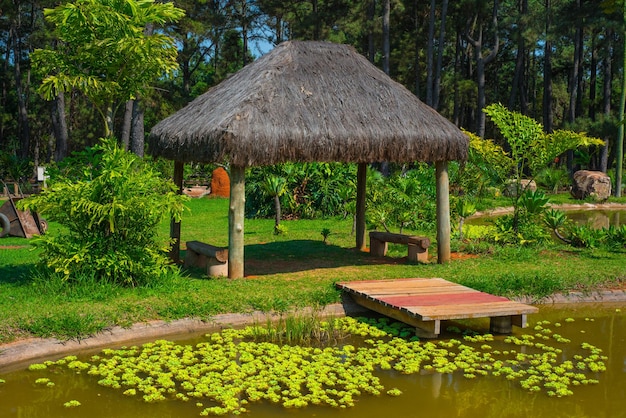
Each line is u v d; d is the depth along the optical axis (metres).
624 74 28.22
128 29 10.16
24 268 10.98
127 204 9.35
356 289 9.61
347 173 20.48
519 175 15.72
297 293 9.63
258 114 9.71
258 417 6.23
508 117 14.92
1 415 6.23
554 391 7.02
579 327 9.47
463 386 7.14
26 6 45.44
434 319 8.28
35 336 7.75
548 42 36.34
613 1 27.58
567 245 14.65
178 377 7.09
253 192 19.98
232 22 43.62
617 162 28.56
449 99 46.62
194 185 31.25
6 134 52.22
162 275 9.84
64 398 6.63
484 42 45.62
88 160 10.23
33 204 9.53
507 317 8.93
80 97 46.94
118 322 8.29
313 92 10.49
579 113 41.59
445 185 11.95
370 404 6.62
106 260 9.30
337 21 39.19
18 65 40.22
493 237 14.45
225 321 8.85
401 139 10.53
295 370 7.29
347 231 16.75
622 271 11.55
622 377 7.48
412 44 41.75
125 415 6.27
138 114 31.44
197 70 56.34
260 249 13.78
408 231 16.55
